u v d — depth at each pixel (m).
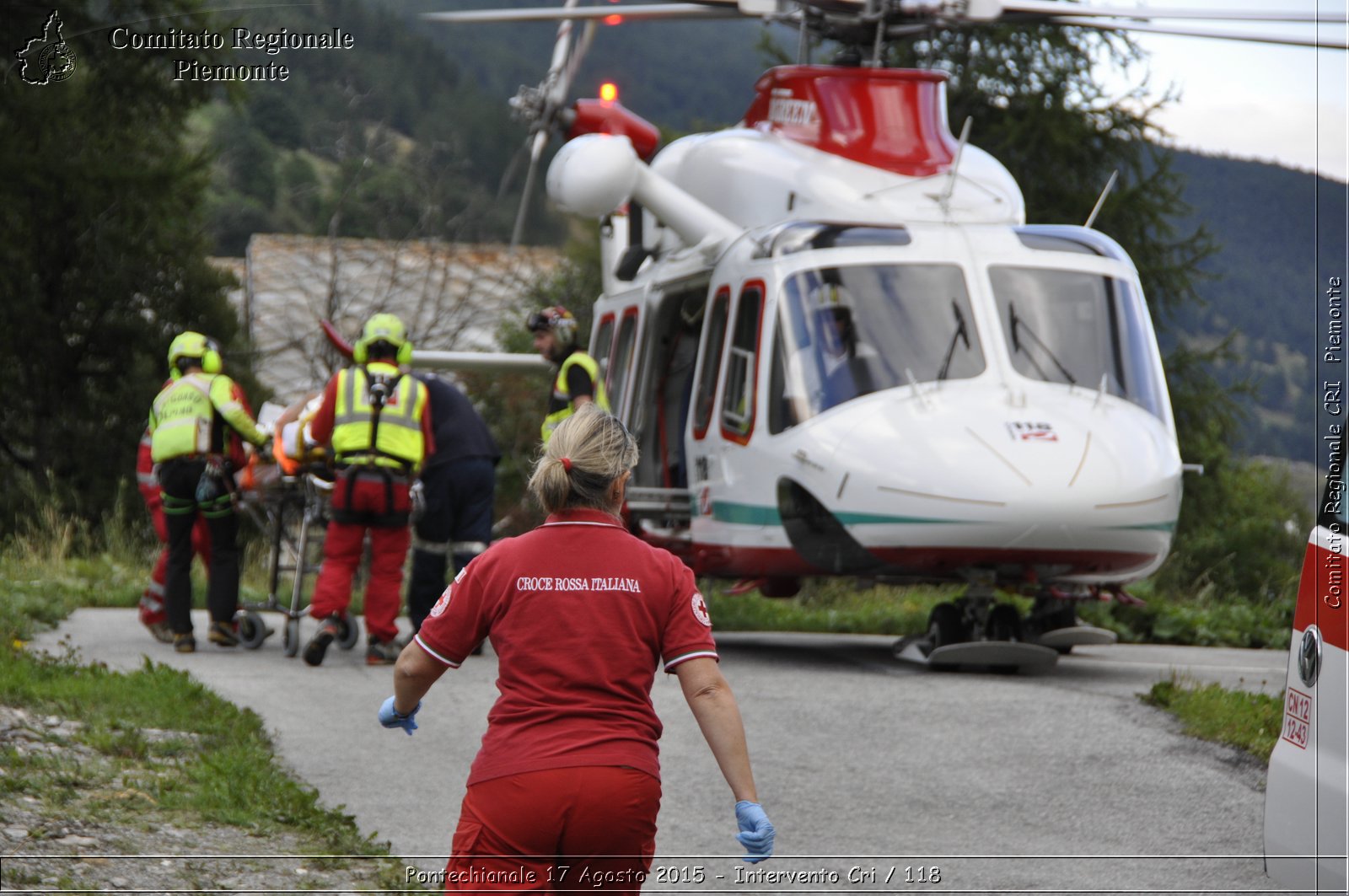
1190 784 16.92
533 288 73.62
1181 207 63.12
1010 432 24.47
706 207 30.77
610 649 9.12
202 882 12.62
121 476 65.06
